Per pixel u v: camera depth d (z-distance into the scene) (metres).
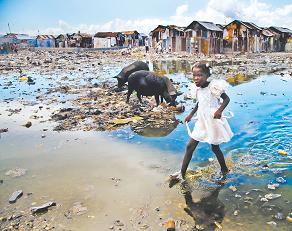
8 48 53.62
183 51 46.69
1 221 3.85
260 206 4.05
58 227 3.70
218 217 3.82
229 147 6.30
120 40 68.00
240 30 45.69
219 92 4.62
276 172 5.11
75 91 13.84
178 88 13.73
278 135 6.99
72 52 53.31
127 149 6.36
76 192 4.56
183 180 4.87
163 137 7.11
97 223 3.77
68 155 6.10
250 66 25.41
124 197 4.38
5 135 7.55
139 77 9.92
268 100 11.01
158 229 3.62
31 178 5.07
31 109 10.41
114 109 10.07
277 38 54.81
